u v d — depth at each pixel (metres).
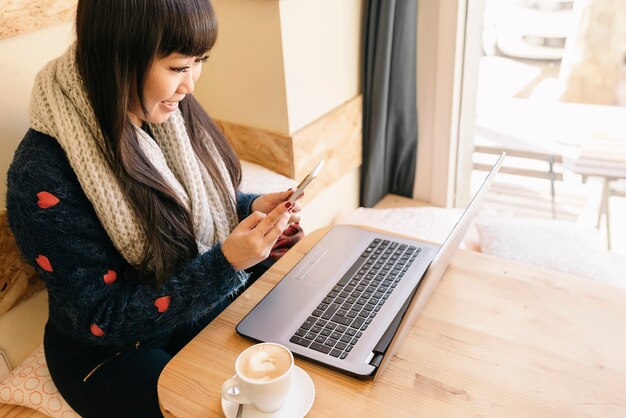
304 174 2.01
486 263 1.14
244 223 1.09
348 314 1.01
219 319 1.03
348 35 2.06
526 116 2.38
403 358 0.92
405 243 1.23
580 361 0.90
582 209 2.44
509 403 0.83
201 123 1.31
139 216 1.08
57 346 1.23
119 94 0.98
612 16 2.06
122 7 0.91
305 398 0.84
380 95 2.17
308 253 1.20
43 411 1.29
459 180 2.54
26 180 1.00
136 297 1.03
